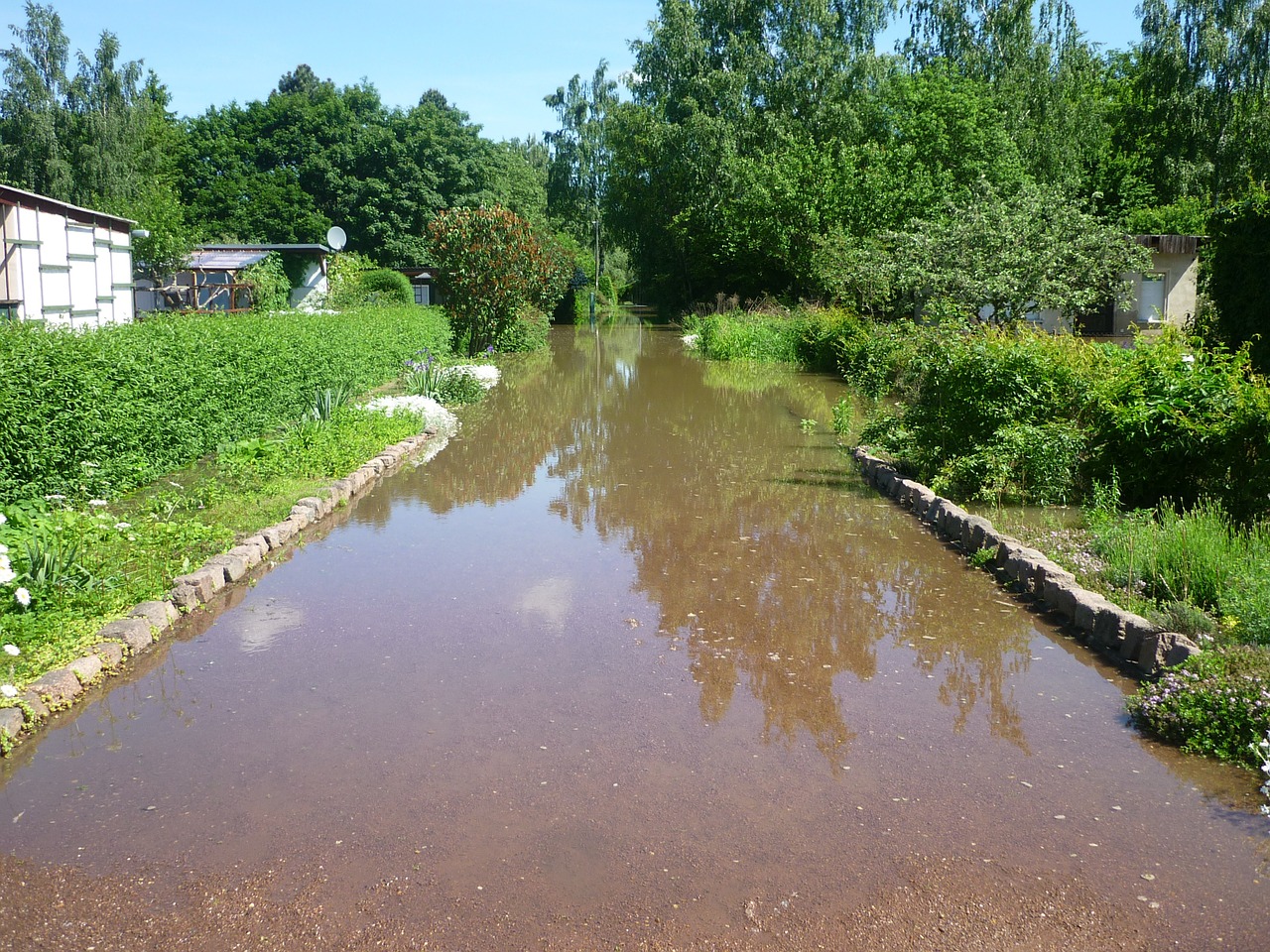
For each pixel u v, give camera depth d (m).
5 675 4.95
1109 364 9.52
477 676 5.37
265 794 4.07
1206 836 3.74
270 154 47.72
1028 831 3.79
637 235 45.03
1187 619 5.41
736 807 3.97
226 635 6.02
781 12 37.09
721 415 16.69
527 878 3.47
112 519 6.83
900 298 22.77
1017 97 34.50
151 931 3.18
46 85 33.38
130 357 8.81
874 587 7.04
